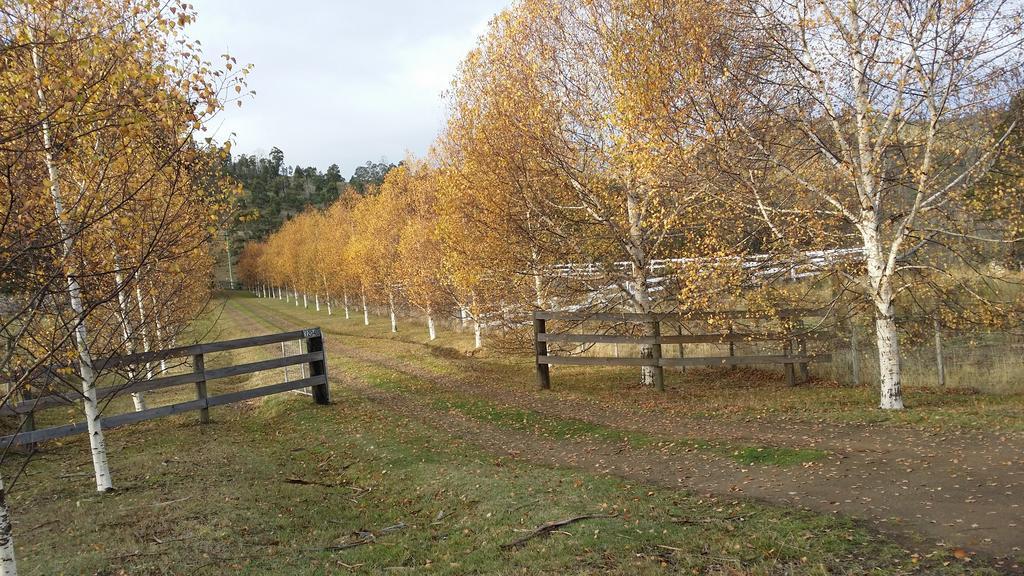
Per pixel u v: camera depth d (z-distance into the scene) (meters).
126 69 5.80
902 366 13.55
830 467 7.43
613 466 8.70
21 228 5.77
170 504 7.36
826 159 11.48
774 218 11.98
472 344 27.38
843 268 11.73
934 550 4.91
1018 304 11.73
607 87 13.74
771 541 5.37
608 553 5.40
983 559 4.68
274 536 6.49
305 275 63.31
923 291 12.30
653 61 11.45
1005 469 6.69
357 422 12.91
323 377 15.14
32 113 5.43
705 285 11.84
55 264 6.31
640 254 14.80
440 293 29.48
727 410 11.41
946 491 6.21
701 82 10.69
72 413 14.54
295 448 11.17
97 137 6.39
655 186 11.97
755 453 8.37
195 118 6.59
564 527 6.18
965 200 10.84
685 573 4.91
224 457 9.98
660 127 10.99
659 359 14.02
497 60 15.58
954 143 10.33
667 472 8.10
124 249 7.73
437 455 9.97
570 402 13.68
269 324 51.03
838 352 14.50
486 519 6.69
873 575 4.61
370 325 44.53
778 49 10.38
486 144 15.21
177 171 6.78
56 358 7.29
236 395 13.51
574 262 15.80
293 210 127.56
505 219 15.57
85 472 9.08
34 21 6.07
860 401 11.38
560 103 14.25
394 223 36.66
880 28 9.73
